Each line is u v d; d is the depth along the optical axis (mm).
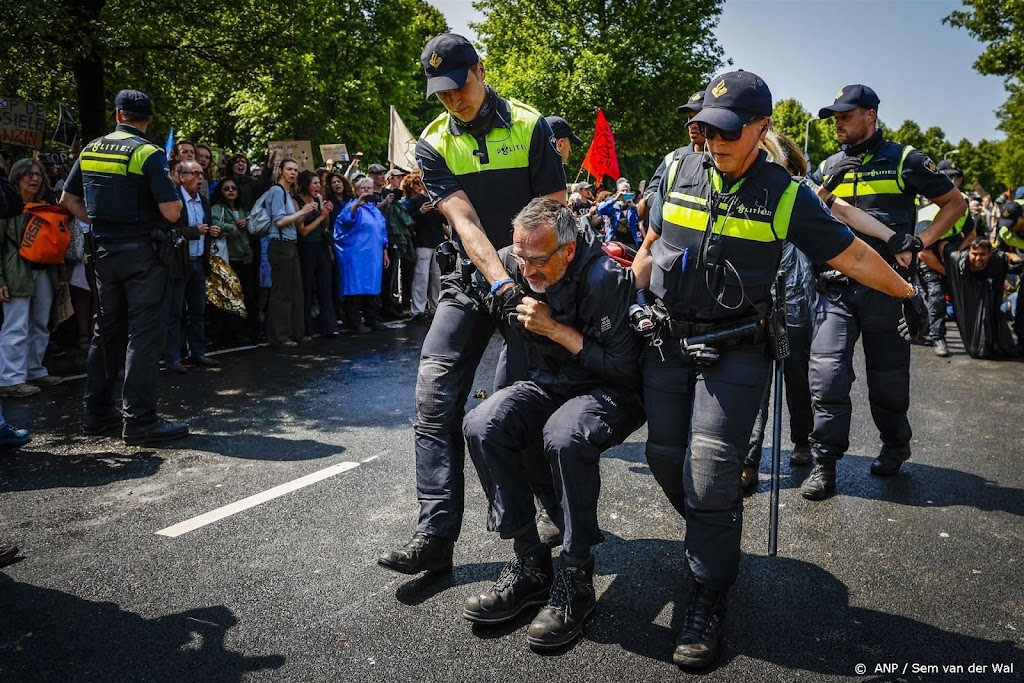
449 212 3076
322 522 3598
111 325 4832
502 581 2795
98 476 4199
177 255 4879
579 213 6922
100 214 4598
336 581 3047
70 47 10055
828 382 3980
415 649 2600
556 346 2842
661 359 2730
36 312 6020
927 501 3986
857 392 6371
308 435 4980
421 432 3055
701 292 2617
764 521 3705
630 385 2826
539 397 2908
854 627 2754
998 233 9055
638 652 2594
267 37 13258
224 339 8375
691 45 24391
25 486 4047
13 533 3475
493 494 2799
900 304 4062
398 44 26297
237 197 8039
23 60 10148
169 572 3113
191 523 3580
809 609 2875
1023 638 2693
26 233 5688
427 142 3160
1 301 5707
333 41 23328
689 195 2652
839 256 2600
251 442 4816
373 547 3342
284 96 20781
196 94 16734
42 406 5559
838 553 3354
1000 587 3059
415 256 10070
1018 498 4035
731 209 2549
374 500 3867
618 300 2727
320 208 8453
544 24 25625
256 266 8383
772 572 3170
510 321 2877
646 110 24453
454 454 3070
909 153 3969
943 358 8195
